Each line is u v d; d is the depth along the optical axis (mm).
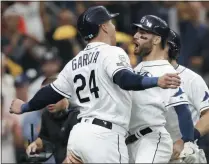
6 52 34094
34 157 19812
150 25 16656
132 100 16500
